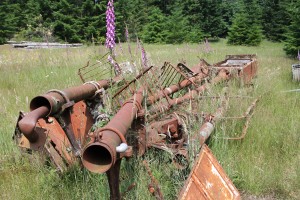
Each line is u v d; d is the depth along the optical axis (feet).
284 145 17.25
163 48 77.87
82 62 40.78
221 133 16.81
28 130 9.00
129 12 120.98
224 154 15.10
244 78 27.17
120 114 10.39
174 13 125.49
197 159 11.50
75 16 116.16
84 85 13.82
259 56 61.16
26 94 26.76
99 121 14.64
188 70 24.45
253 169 14.61
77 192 12.19
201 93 19.77
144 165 12.60
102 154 8.19
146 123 12.85
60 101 10.61
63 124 11.14
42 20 114.01
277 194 13.66
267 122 19.70
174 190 12.34
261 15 138.31
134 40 115.75
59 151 13.91
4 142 16.53
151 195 11.55
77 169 13.38
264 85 28.68
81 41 113.91
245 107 20.57
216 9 149.28
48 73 35.47
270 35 138.10
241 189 13.97
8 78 34.09
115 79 18.81
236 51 73.72
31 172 14.49
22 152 15.31
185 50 61.93
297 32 59.77
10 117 19.72
